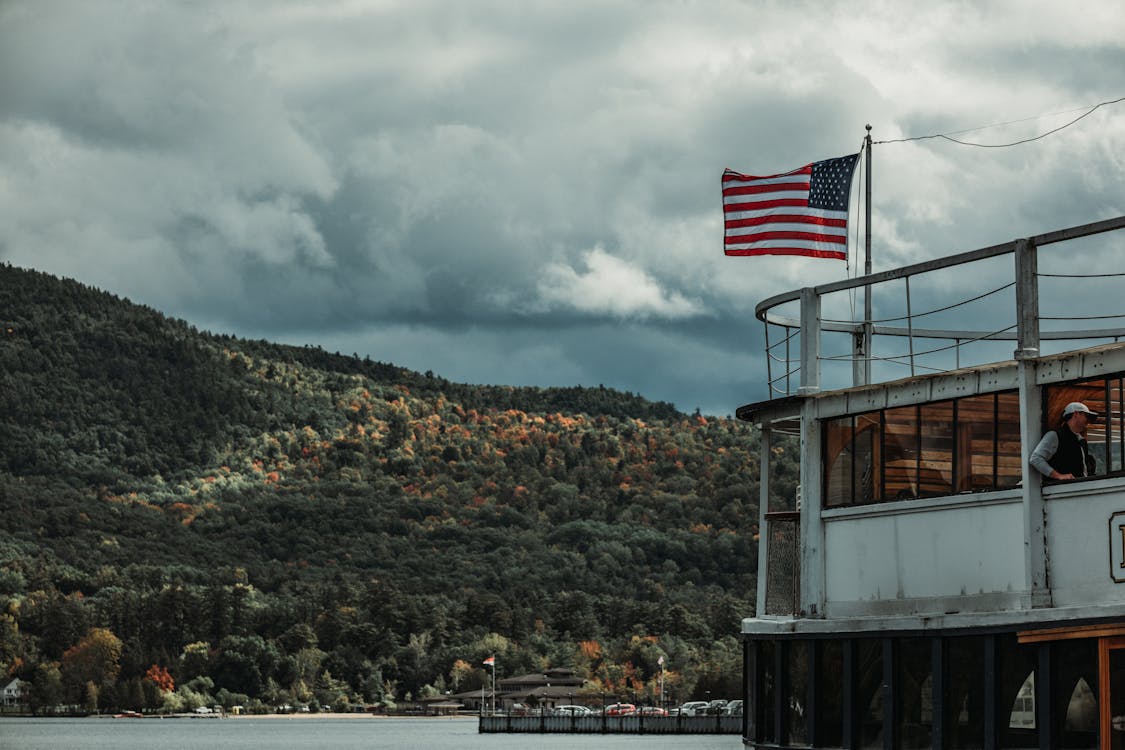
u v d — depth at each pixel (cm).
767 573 4003
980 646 3212
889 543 3500
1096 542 3041
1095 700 2961
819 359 3725
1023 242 3238
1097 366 3072
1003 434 3275
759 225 4444
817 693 3597
